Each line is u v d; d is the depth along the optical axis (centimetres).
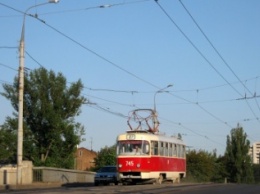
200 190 2995
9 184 3694
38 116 5244
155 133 4166
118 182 4025
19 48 3369
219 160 10094
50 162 5175
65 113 5353
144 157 3791
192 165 9094
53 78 5309
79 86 5397
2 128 5144
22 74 3381
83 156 11369
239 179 8825
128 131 3972
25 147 5241
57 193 2419
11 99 5153
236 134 8981
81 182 4878
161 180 4097
